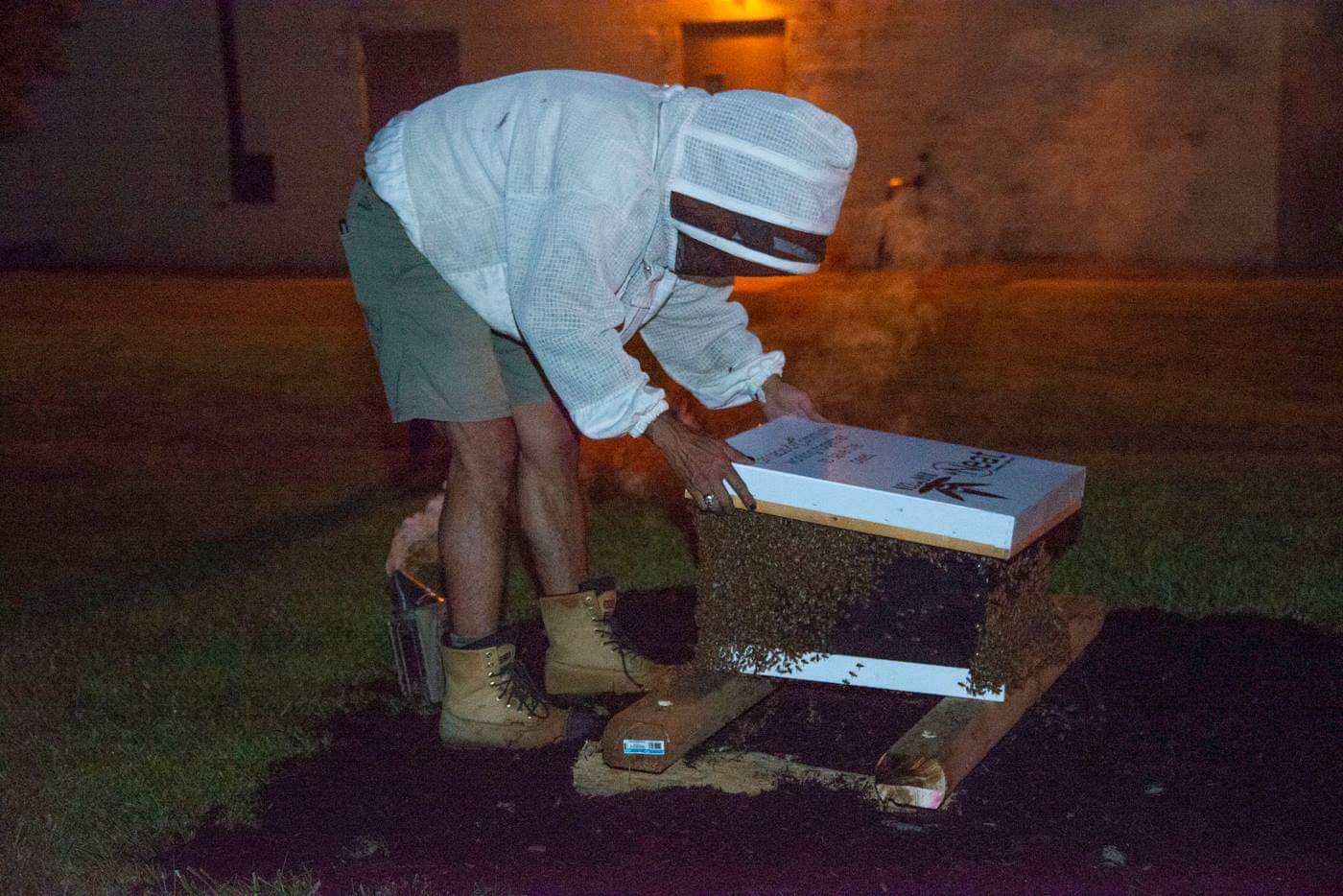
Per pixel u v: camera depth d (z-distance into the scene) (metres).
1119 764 2.63
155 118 17.27
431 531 4.55
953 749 2.39
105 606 4.09
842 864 2.29
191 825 2.54
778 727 2.83
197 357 9.83
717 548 2.70
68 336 11.00
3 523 5.41
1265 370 8.21
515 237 2.52
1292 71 14.66
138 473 6.29
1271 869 2.25
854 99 15.47
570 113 2.50
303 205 17.27
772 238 2.44
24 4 10.32
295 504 5.50
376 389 8.37
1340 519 4.38
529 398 2.92
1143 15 14.76
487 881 2.29
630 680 3.04
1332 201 14.92
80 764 2.80
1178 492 4.88
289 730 2.96
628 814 2.50
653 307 2.76
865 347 9.41
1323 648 3.23
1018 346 9.33
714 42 15.89
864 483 2.53
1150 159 15.12
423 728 2.97
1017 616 2.60
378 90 16.94
